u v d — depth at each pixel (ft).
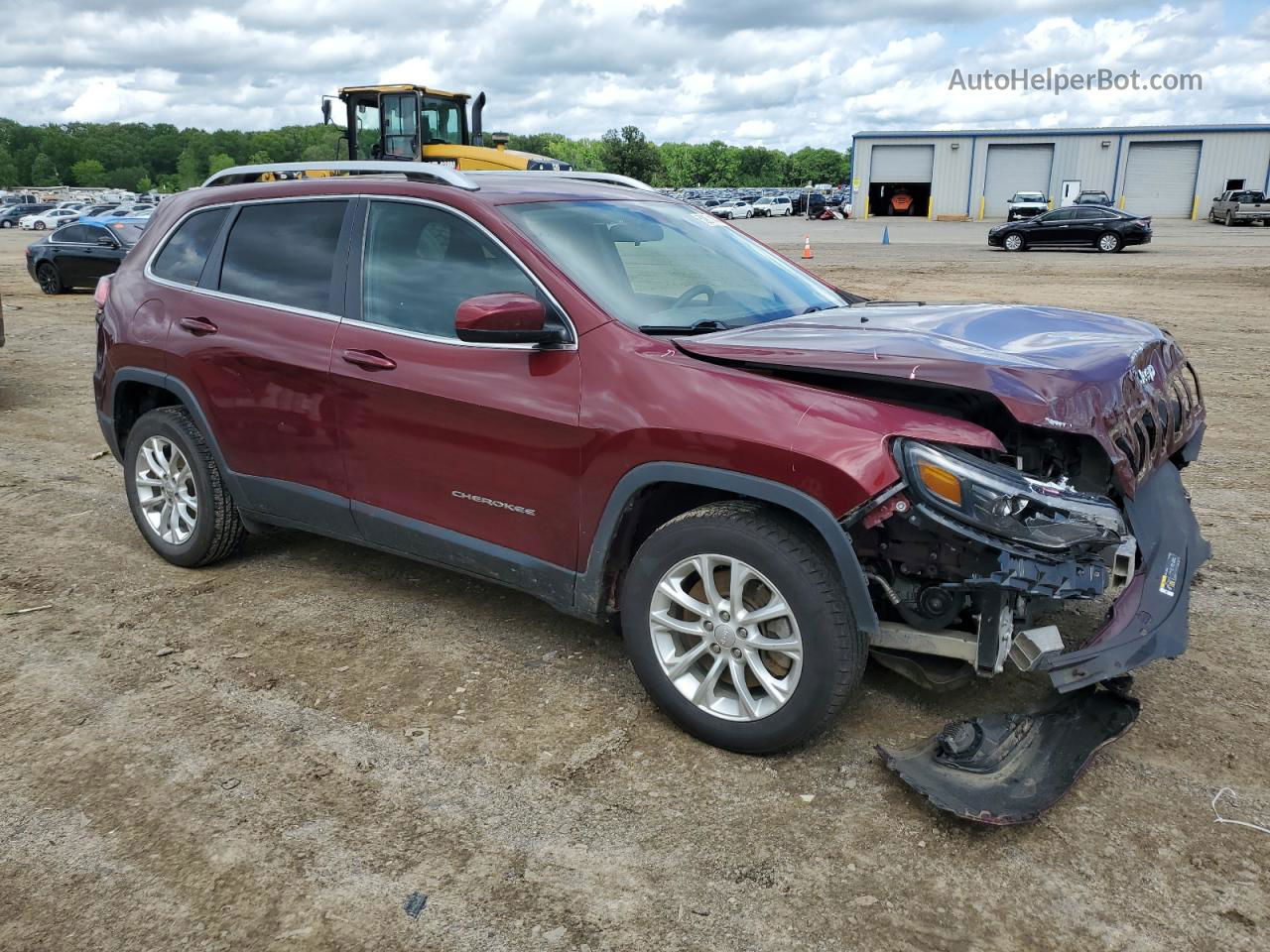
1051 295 54.03
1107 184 186.50
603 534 10.54
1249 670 11.97
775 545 9.40
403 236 12.28
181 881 8.40
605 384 10.35
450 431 11.48
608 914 8.02
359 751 10.32
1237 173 178.09
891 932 7.81
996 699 11.27
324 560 15.75
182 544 15.07
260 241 13.80
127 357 15.06
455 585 14.75
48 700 11.34
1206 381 30.42
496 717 11.00
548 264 11.04
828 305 13.35
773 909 8.06
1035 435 9.70
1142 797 9.48
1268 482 19.88
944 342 10.03
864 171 199.82
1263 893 8.18
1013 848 8.77
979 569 8.96
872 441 8.90
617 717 11.00
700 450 9.63
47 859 8.67
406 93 51.93
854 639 9.39
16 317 46.98
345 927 7.88
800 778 9.81
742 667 9.99
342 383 12.39
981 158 192.24
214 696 11.44
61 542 16.57
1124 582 10.06
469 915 8.01
